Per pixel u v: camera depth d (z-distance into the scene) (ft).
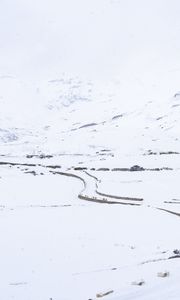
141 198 228.84
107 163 449.06
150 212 190.70
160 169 372.38
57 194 279.08
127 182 300.40
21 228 169.27
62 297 81.20
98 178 333.62
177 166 396.98
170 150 567.18
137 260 111.14
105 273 96.17
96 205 223.51
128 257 117.08
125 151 581.53
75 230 162.09
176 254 108.88
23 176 377.09
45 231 161.79
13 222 182.80
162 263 95.35
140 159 456.45
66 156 564.30
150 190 256.73
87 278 93.50
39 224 176.45
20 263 119.65
